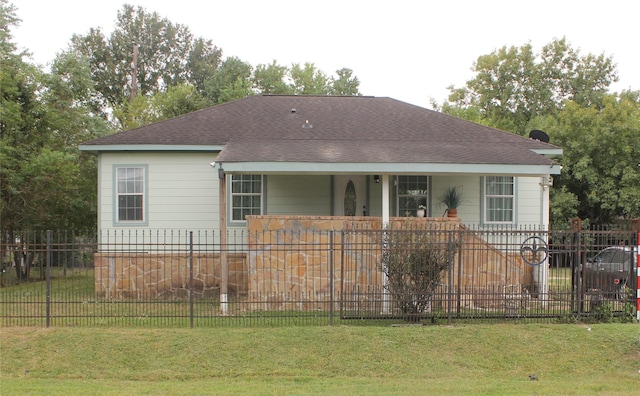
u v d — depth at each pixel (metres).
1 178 23.31
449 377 10.57
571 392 9.58
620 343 11.87
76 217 27.31
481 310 13.72
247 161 15.41
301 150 16.98
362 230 13.20
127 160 19.09
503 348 11.65
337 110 22.31
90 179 28.67
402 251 13.45
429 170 15.62
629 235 13.53
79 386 9.94
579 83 48.84
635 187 32.41
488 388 9.78
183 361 11.09
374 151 17.09
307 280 15.37
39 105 25.84
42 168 23.45
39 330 12.38
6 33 28.42
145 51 56.81
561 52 48.94
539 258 15.81
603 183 33.16
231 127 20.20
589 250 13.48
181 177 19.14
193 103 44.94
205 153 19.19
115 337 11.95
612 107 33.94
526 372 10.86
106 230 18.98
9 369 10.86
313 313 13.95
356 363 11.05
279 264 15.35
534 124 40.91
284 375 10.63
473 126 21.52
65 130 27.61
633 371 10.88
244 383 10.17
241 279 18.58
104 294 18.11
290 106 22.42
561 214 33.16
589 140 33.34
